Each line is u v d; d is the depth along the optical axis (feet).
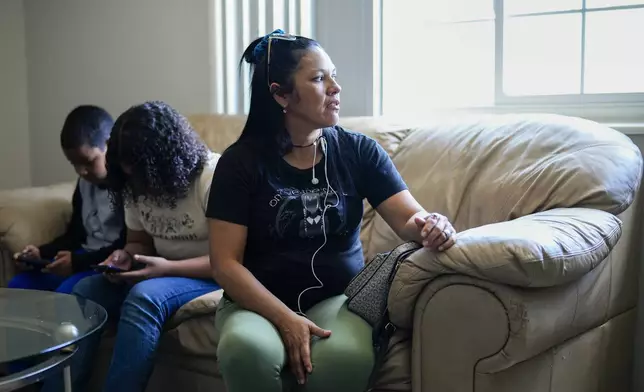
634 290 6.42
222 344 4.43
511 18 8.08
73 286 6.63
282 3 8.89
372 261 5.04
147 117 6.12
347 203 5.29
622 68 7.48
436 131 6.91
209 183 6.15
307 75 5.10
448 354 4.59
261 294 4.83
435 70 8.61
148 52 10.18
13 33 11.25
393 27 8.50
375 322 4.86
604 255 5.08
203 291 6.07
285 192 5.15
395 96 8.60
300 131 5.27
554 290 4.67
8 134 11.27
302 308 5.21
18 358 4.49
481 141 6.52
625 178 5.73
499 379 4.54
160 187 6.12
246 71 9.22
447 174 6.47
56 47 11.08
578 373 5.35
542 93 7.96
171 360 6.14
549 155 6.04
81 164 7.13
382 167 5.43
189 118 8.77
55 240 7.64
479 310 4.46
